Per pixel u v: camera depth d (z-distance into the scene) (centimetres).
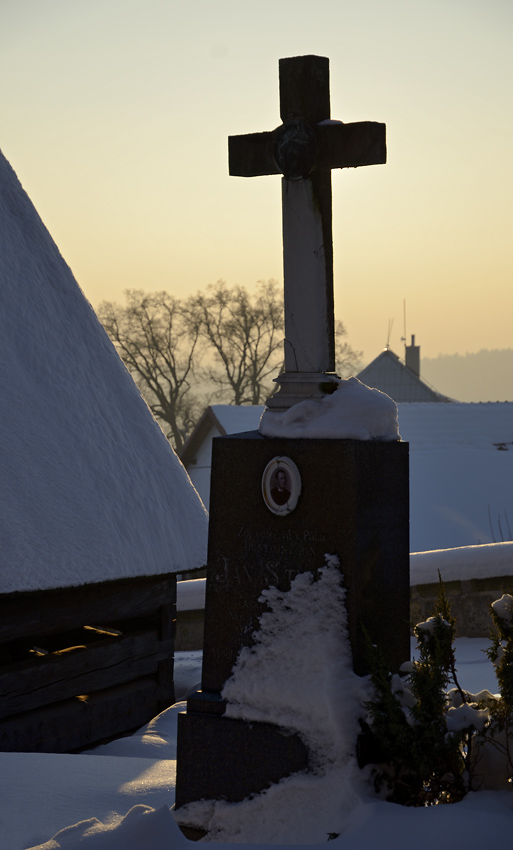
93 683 720
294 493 431
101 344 891
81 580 669
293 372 467
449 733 377
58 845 348
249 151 480
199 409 5119
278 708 422
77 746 696
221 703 439
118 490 764
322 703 407
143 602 769
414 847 318
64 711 688
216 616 452
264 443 445
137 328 5047
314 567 429
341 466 423
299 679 421
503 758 381
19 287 824
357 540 420
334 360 477
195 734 440
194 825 432
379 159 449
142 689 768
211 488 458
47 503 690
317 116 467
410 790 383
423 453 2664
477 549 935
